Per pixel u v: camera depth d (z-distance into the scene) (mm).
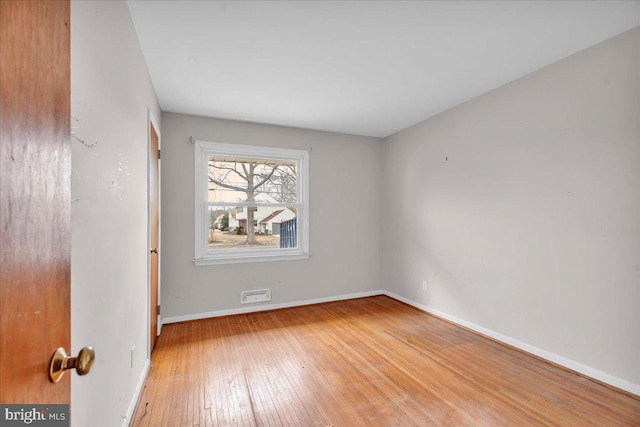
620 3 1622
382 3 1607
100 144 1164
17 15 451
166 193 3123
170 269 3131
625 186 1879
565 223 2180
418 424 1631
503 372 2150
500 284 2648
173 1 1562
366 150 4195
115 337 1376
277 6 1618
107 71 1245
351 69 2334
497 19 1755
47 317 549
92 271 1086
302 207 3824
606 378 1957
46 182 542
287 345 2607
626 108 1871
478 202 2859
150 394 1891
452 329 2967
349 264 4074
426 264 3514
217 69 2303
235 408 1763
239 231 3559
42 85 528
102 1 1178
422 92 2770
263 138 3592
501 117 2641
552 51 2100
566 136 2172
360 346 2590
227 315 3371
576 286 2115
